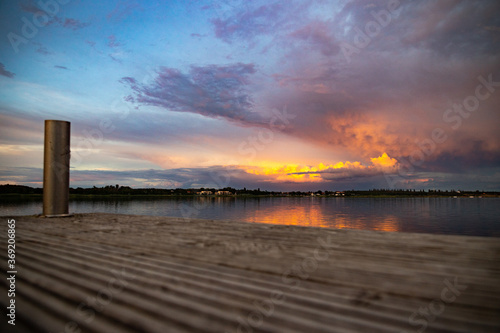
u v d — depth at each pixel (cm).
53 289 122
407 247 196
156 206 3819
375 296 113
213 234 254
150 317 96
